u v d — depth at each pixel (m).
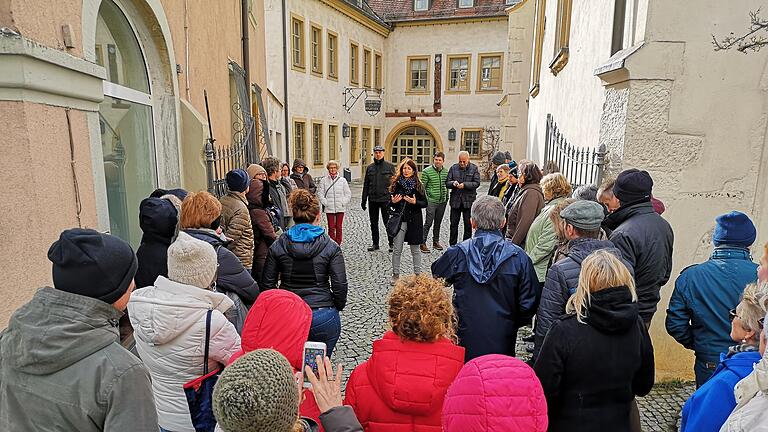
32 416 1.39
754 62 3.91
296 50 20.66
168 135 5.12
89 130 3.14
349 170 26.05
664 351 4.28
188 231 3.12
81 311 1.42
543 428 1.51
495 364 1.60
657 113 4.04
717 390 1.82
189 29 5.75
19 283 2.41
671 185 4.12
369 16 26.75
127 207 4.48
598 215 2.86
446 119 29.64
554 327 2.17
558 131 8.28
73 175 2.91
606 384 2.10
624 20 4.59
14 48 2.34
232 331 2.21
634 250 3.19
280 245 3.56
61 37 2.81
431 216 9.16
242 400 1.20
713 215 4.12
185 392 2.12
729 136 4.02
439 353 1.96
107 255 1.46
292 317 2.10
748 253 2.89
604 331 2.08
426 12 29.30
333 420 1.71
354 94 26.30
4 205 2.36
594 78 5.52
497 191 8.13
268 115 15.34
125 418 1.41
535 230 4.27
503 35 27.91
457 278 3.16
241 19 9.58
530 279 3.07
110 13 4.20
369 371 2.01
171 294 2.12
